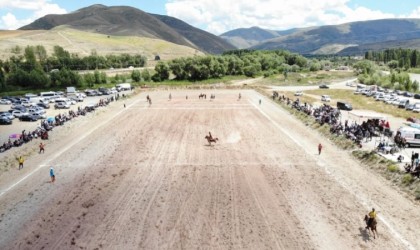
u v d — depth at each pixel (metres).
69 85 151.25
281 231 33.25
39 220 35.84
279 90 136.50
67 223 35.19
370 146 56.94
